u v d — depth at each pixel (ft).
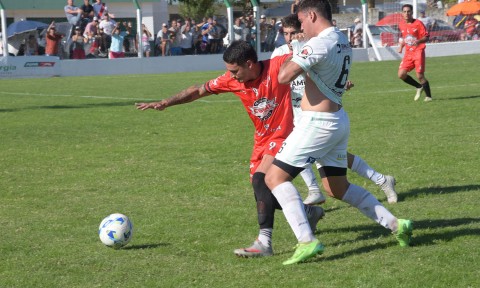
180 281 17.94
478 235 20.75
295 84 23.70
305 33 19.22
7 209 26.37
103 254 20.40
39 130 48.01
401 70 57.16
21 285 17.95
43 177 32.32
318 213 21.67
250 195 27.94
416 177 29.66
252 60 19.88
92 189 29.60
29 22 115.24
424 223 22.59
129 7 136.98
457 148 35.70
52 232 22.97
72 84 90.63
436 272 17.69
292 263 18.97
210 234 22.36
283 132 20.67
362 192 19.99
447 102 55.52
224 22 133.59
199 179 30.96
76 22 116.26
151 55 126.72
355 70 100.63
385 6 161.27
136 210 25.81
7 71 106.83
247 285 17.48
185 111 57.72
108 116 55.42
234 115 54.03
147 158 36.52
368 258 19.20
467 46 134.92
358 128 43.91
